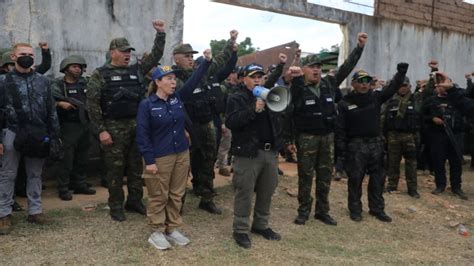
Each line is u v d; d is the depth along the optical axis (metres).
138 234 4.65
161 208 4.34
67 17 6.72
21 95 4.49
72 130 5.93
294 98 5.23
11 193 4.58
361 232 5.37
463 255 4.94
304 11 9.26
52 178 6.83
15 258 3.99
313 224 5.46
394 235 5.41
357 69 10.22
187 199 5.98
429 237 5.47
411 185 7.27
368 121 5.73
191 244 4.51
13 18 6.28
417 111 7.19
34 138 4.45
